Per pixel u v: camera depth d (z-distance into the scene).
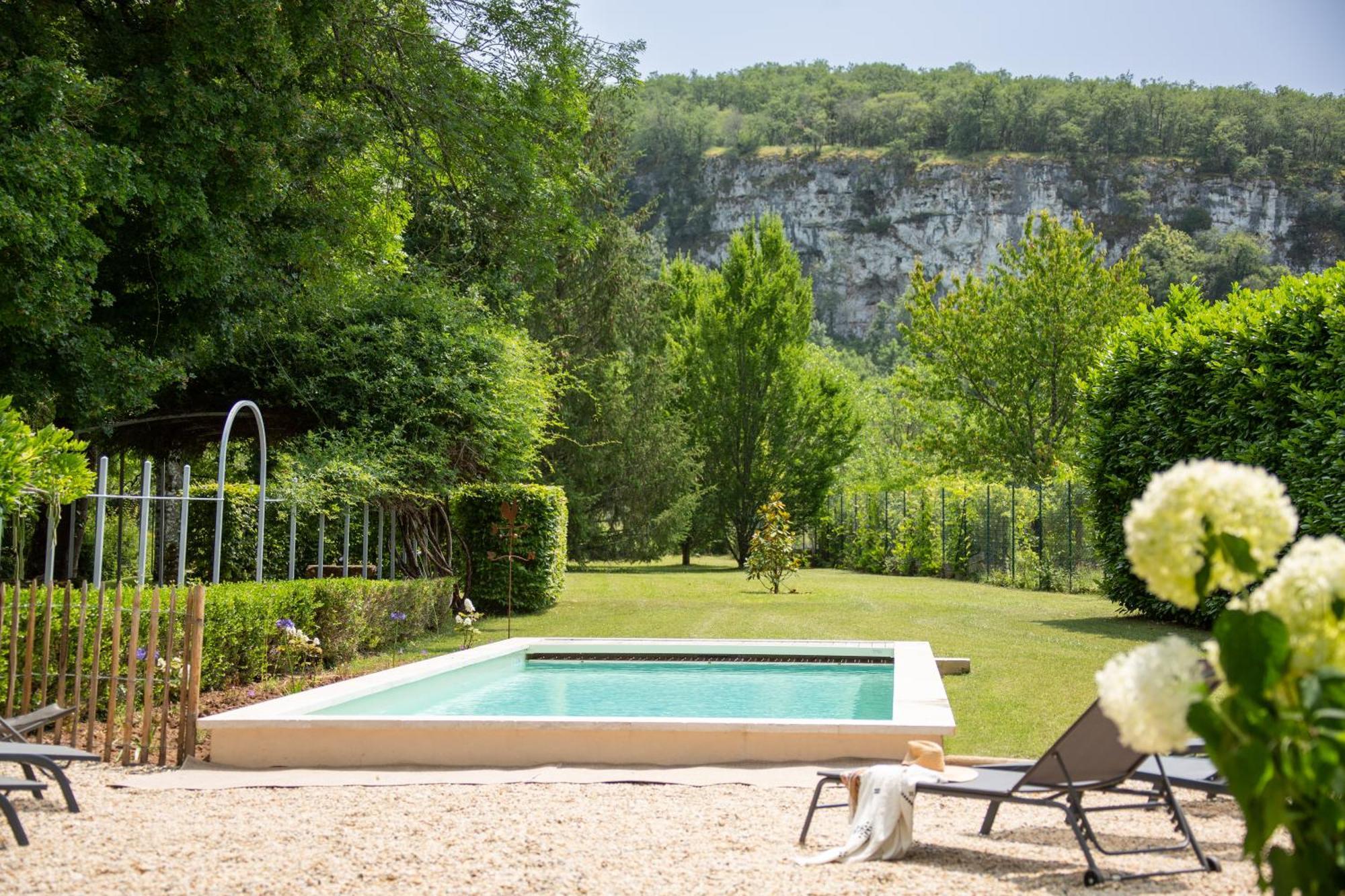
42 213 9.49
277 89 12.55
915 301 35.84
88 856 4.41
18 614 7.16
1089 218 108.62
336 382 14.46
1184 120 107.56
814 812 4.79
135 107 11.08
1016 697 8.68
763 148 120.31
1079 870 4.27
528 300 22.45
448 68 14.78
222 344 13.41
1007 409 34.56
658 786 5.99
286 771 6.57
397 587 12.56
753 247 34.03
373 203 15.27
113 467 18.83
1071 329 32.66
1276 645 1.80
